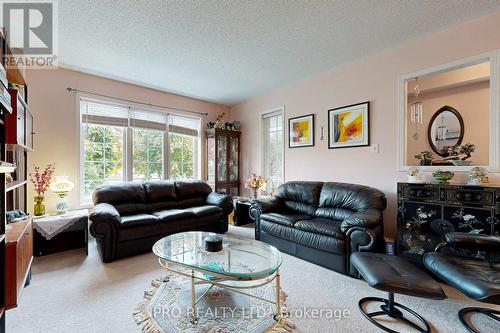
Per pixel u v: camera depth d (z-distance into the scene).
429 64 2.69
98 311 1.79
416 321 1.70
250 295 1.85
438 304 1.90
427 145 3.49
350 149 3.43
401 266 1.77
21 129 2.13
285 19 2.34
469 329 1.59
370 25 2.46
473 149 2.86
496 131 2.29
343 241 2.43
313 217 3.23
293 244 2.92
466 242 1.80
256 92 4.64
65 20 2.31
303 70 3.62
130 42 2.74
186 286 2.15
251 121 5.03
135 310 1.80
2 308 1.46
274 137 4.66
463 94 3.26
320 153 3.80
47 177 3.06
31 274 2.38
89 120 3.64
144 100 4.22
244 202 4.23
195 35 2.61
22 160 2.66
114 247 2.73
